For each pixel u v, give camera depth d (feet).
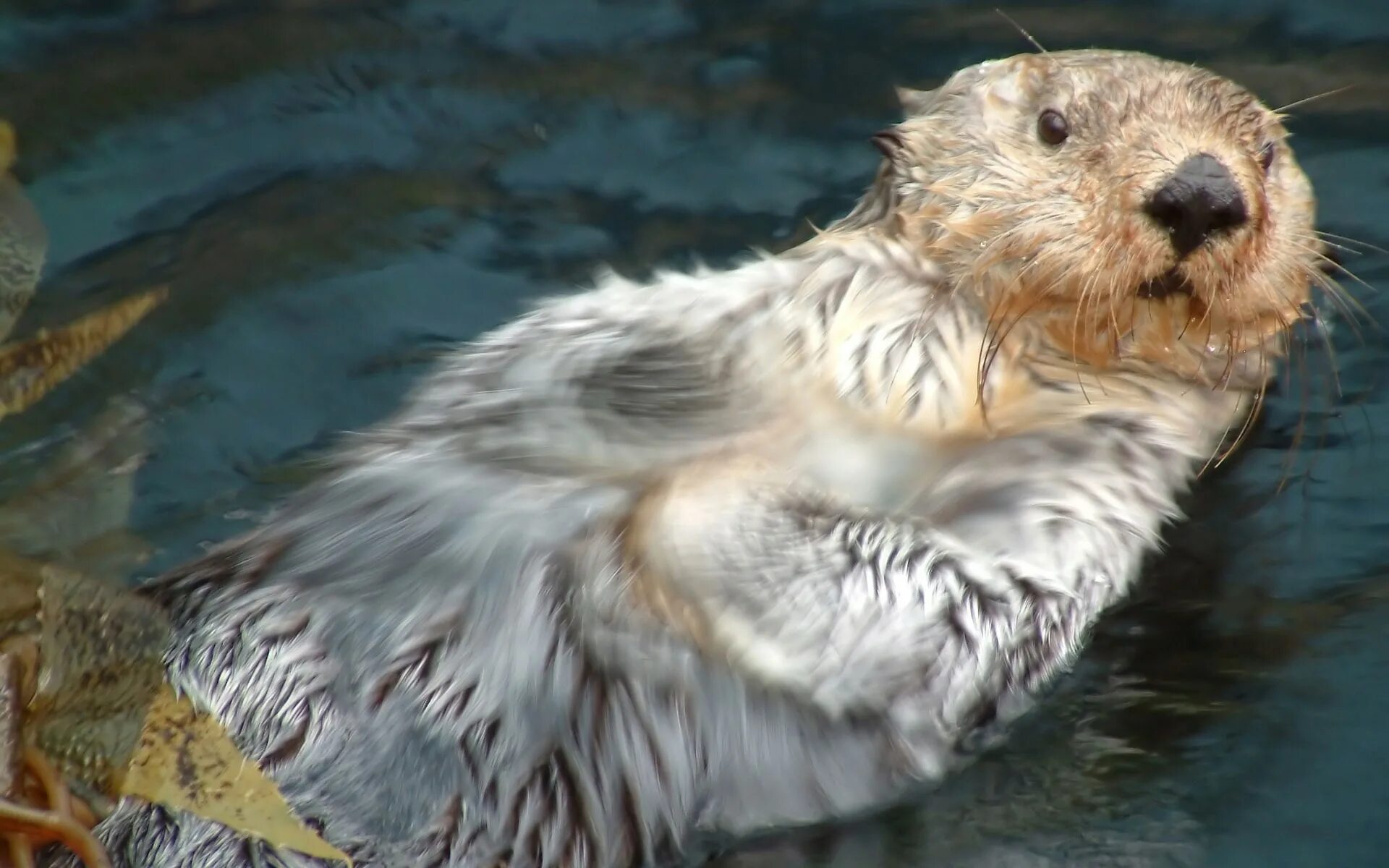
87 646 25.96
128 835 29.01
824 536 30.71
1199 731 32.37
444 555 31.07
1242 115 35.55
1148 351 36.73
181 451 40.55
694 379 34.68
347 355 43.86
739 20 57.00
